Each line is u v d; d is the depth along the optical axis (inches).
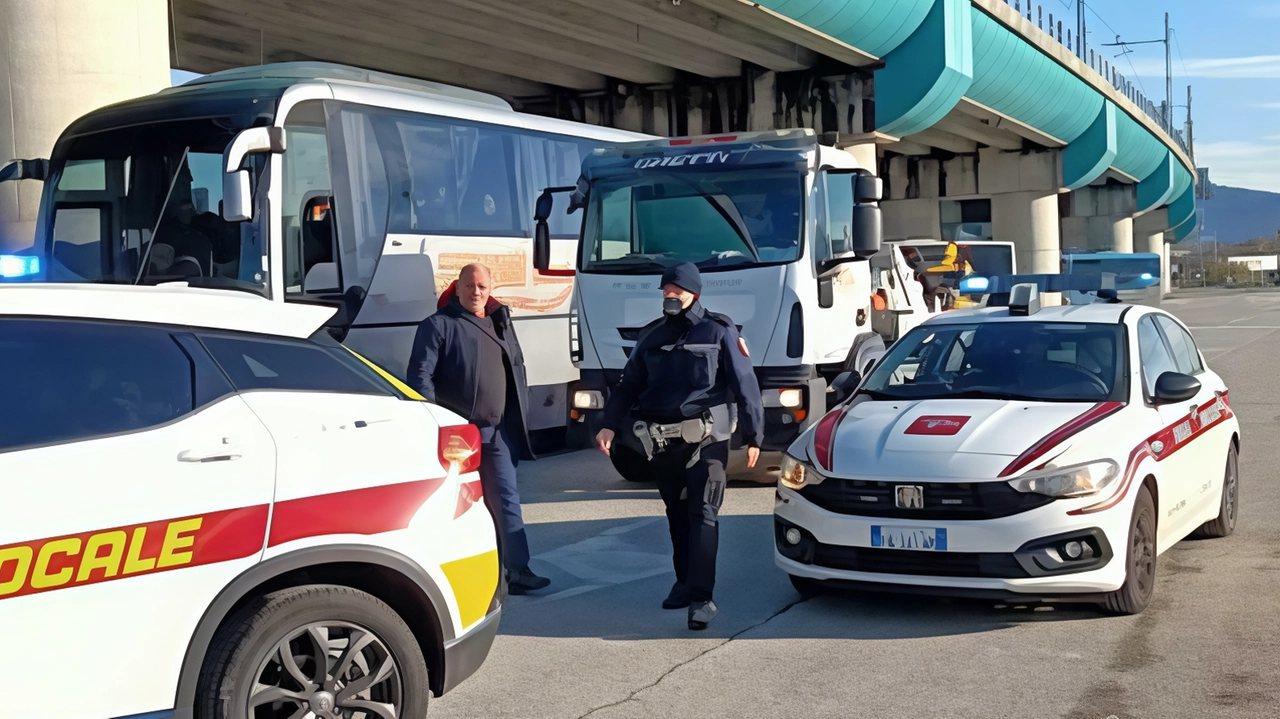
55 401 142.6
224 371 155.6
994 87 1320.1
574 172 553.3
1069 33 1515.7
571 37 899.4
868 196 447.2
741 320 417.7
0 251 494.6
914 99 1067.9
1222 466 313.0
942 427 256.1
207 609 145.9
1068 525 233.8
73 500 137.5
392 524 163.0
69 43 505.7
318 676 156.6
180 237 408.2
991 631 241.1
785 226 418.9
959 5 1090.7
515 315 510.6
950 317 316.5
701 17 887.1
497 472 282.8
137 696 140.6
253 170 396.2
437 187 470.9
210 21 812.6
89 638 137.1
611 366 432.8
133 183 417.4
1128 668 214.8
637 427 249.9
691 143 448.5
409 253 452.8
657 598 278.1
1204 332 1284.4
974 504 236.7
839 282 436.5
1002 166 1766.7
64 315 147.6
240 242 397.7
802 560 254.7
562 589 288.2
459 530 172.2
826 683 211.8
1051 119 1563.7
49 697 134.6
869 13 960.9
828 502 250.5
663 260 428.8
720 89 1107.9
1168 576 281.3
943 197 1813.5
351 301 426.0
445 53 947.3
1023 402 271.3
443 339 275.1
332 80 434.9
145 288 156.6
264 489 151.3
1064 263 1823.3
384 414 168.1
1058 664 218.4
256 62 942.4
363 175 436.8
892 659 224.8
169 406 149.3
